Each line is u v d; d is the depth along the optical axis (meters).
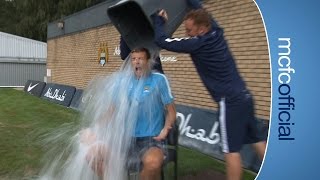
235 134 3.87
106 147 4.00
